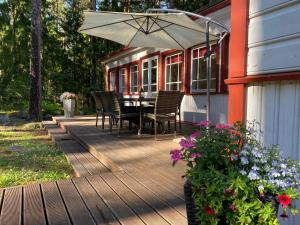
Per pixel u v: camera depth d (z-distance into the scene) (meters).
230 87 2.23
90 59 15.42
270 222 1.34
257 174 1.40
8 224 1.94
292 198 1.37
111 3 16.50
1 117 10.32
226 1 5.36
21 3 14.83
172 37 5.65
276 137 1.86
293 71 1.74
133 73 11.30
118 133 5.47
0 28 14.71
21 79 14.64
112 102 5.54
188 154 1.60
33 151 5.26
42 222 1.96
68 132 6.57
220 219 1.43
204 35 5.36
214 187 1.38
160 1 16.64
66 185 2.67
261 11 1.94
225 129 1.66
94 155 4.35
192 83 7.14
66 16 16.23
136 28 5.25
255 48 2.01
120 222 1.93
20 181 3.50
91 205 2.22
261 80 1.91
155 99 5.16
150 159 3.60
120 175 2.95
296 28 1.71
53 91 15.63
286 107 1.80
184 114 7.44
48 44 15.80
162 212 2.07
